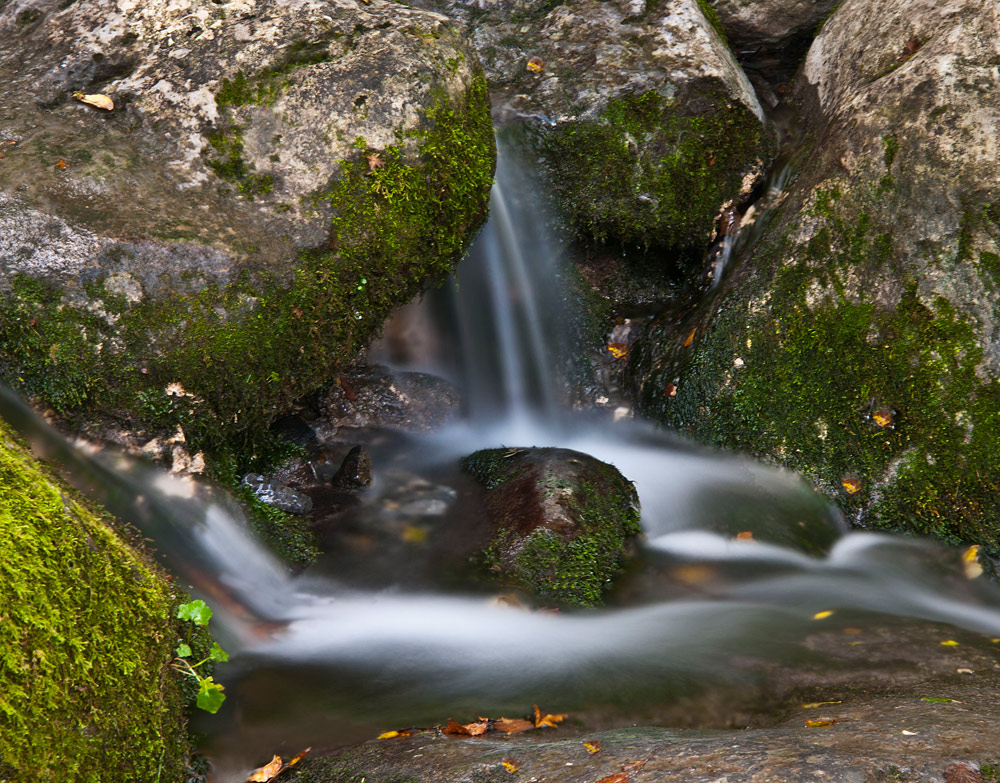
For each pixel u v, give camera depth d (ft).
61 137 12.39
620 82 18.54
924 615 12.50
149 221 11.68
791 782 6.53
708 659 11.01
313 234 12.55
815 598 13.08
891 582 13.70
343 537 14.11
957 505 14.05
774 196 18.19
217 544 11.84
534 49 19.48
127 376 11.44
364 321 13.35
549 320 19.61
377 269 13.08
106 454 11.35
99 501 10.73
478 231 15.14
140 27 13.87
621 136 18.39
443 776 7.68
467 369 19.80
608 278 20.06
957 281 14.61
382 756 8.45
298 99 13.14
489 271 18.84
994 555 13.65
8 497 7.68
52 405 11.21
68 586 7.54
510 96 18.80
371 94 13.25
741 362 16.37
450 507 15.23
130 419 11.61
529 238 19.04
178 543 11.31
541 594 12.74
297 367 12.71
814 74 18.97
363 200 12.89
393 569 13.35
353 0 14.69
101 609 7.81
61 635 7.15
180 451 11.94
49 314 11.09
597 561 13.34
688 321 18.08
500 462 15.98
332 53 13.57
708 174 18.60
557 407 19.36
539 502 14.08
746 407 16.15
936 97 15.39
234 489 12.96
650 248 19.84
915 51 16.33
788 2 20.16
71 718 6.88
